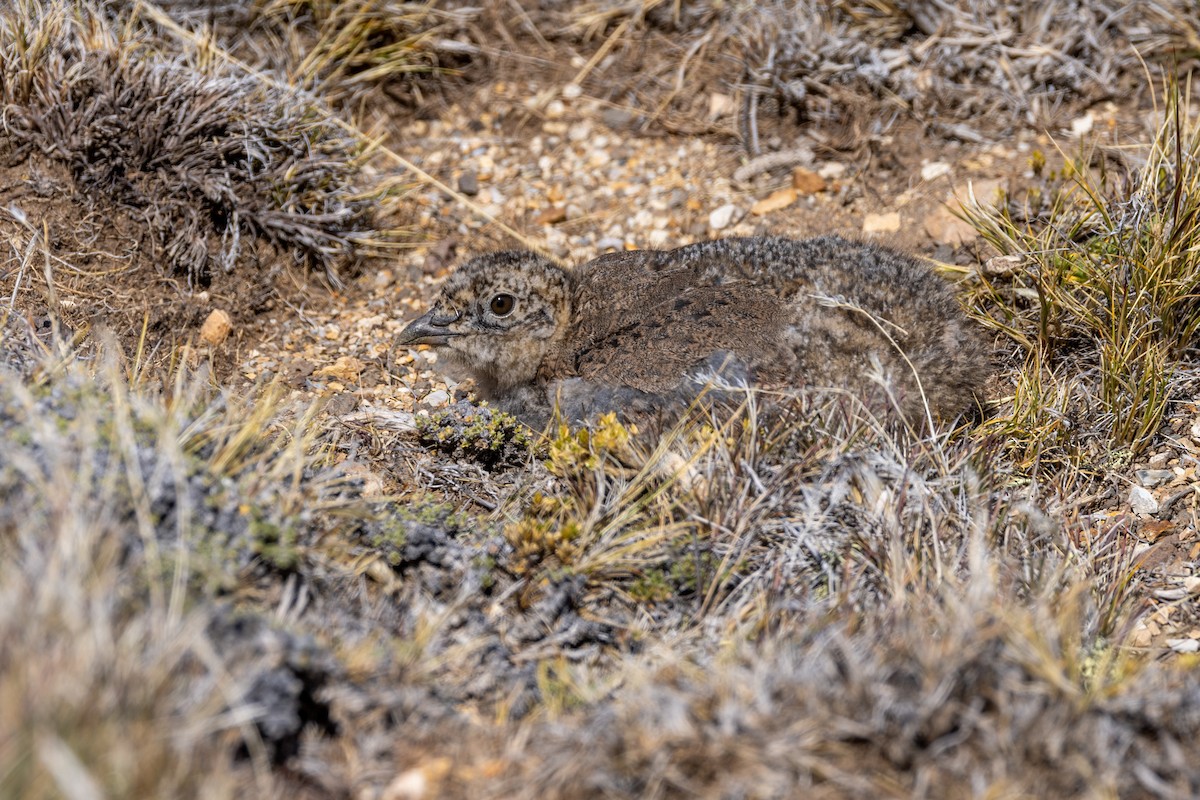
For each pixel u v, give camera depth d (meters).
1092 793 6.00
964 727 6.24
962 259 12.17
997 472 9.41
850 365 9.46
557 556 8.06
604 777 5.97
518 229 13.39
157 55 12.47
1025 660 6.52
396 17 14.61
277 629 6.36
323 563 7.38
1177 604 8.74
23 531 6.15
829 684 6.40
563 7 15.38
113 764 5.12
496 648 7.38
